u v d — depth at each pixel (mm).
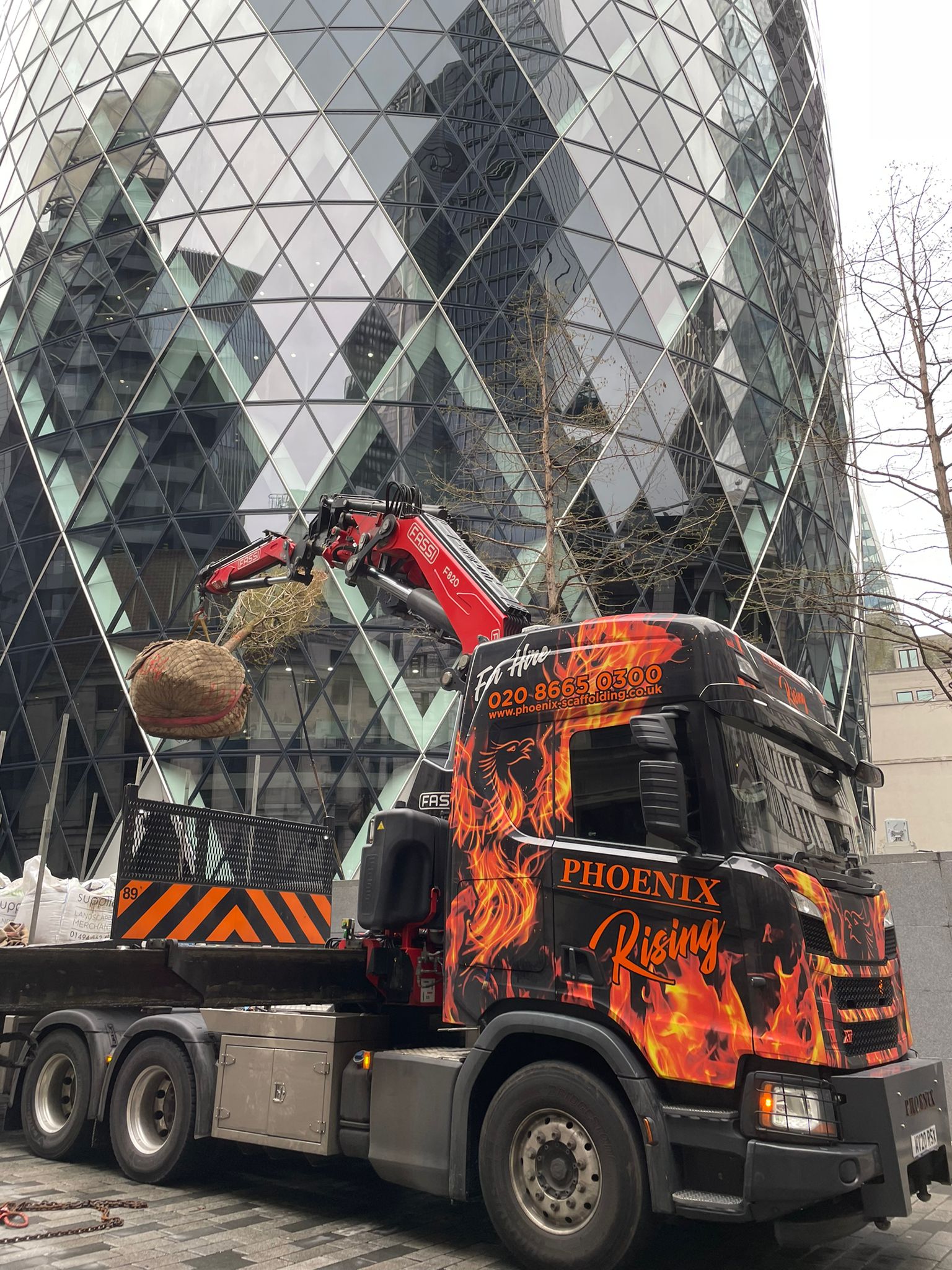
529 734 5742
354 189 27641
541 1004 5301
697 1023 4723
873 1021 5086
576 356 19125
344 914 12805
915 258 11898
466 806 5879
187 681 8836
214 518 25219
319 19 29688
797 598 13375
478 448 22500
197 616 10453
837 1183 4273
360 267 26891
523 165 28031
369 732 22984
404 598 7938
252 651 21156
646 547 19594
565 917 5270
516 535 22844
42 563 27125
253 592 19500
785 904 4672
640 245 28641
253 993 6961
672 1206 4562
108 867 22953
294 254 27234
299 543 9477
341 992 7340
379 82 28734
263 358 26375
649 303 28031
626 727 5387
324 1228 5891
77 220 30766
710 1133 4578
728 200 31734
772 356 31328
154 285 28391
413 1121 5625
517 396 24719
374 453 25172
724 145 32500
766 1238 5859
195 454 26031
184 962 6852
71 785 24250
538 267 26953
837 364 34062
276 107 28906
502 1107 5266
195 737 9258
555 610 16156
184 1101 6770
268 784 22656
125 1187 6797
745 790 5062
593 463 20328
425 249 27016
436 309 26500
